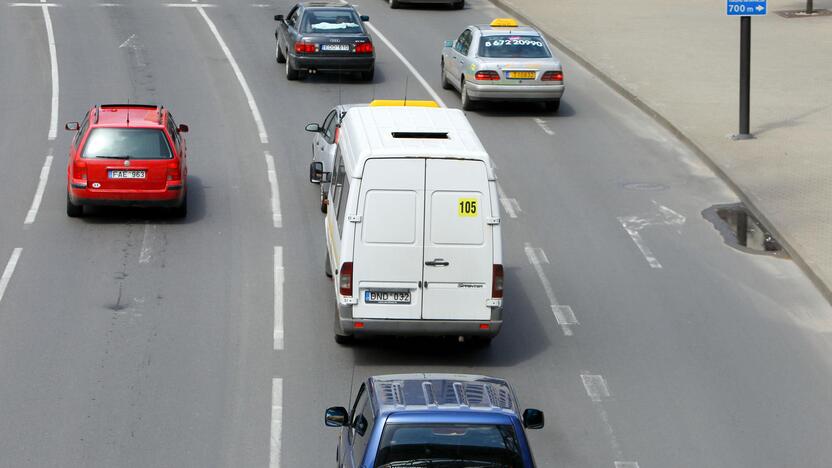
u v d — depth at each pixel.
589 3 99.50
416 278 35.19
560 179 55.62
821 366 37.47
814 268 44.41
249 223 49.41
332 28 71.31
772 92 70.56
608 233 49.03
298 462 30.70
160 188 48.19
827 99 68.94
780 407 34.62
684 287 43.72
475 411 23.81
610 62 77.50
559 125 64.62
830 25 90.75
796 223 49.03
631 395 35.25
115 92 68.19
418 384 25.59
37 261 44.50
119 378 35.22
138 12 89.75
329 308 40.97
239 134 61.47
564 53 82.06
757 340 39.34
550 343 38.91
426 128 37.16
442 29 89.00
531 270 45.06
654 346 38.78
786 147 59.44
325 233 47.81
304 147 59.75
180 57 76.94
